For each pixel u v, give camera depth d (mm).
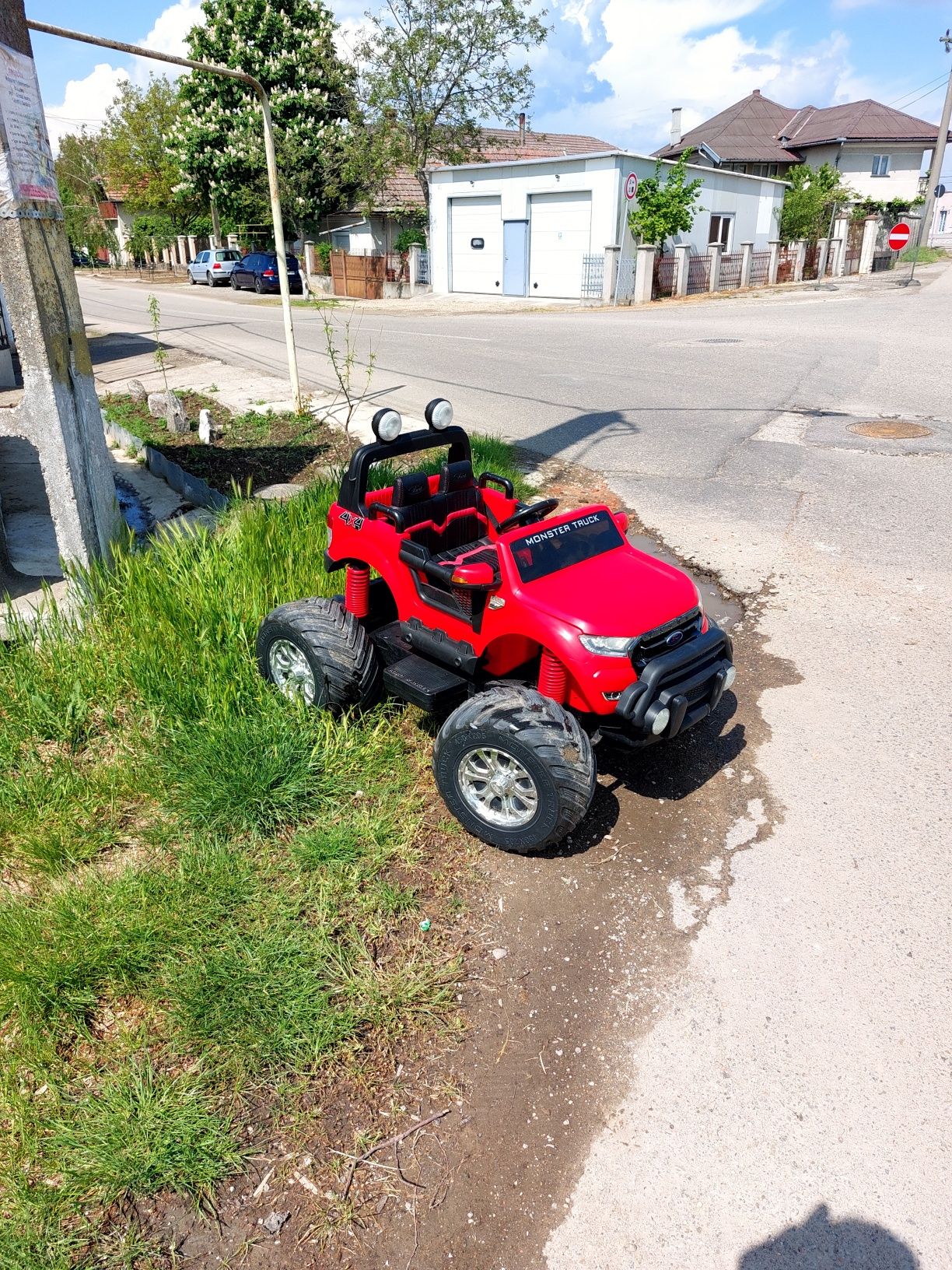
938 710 5055
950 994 3287
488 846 4055
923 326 18438
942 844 4039
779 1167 2723
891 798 4355
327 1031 3053
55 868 3762
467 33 28719
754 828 4184
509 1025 3191
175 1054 3010
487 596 3969
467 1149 2781
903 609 6223
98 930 3359
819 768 4602
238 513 6645
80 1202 2605
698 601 4102
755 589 6605
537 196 27312
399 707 4957
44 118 5262
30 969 3189
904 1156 2742
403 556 4266
